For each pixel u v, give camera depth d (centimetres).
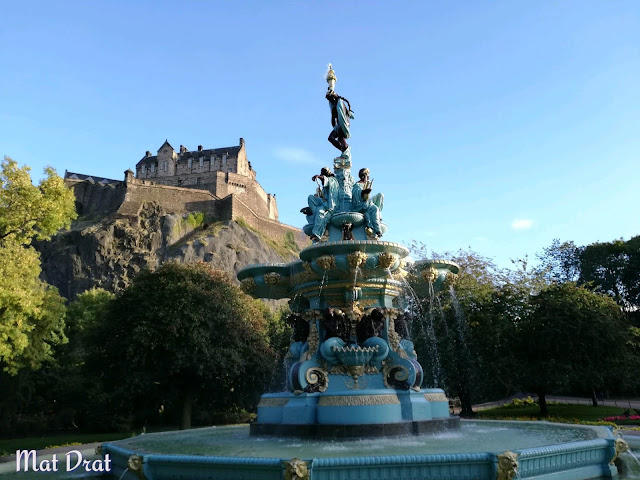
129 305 2855
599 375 2586
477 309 2978
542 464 698
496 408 3462
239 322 3044
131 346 2638
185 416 3000
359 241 1048
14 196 2123
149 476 732
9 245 2130
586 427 1051
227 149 11881
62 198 2255
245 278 1292
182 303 2773
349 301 1155
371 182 1348
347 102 1437
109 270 8612
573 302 2797
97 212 9812
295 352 1194
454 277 1268
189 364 2673
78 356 4041
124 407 3058
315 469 632
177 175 11450
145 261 8731
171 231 9262
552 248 6000
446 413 1112
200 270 3192
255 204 11494
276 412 1068
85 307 4584
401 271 1187
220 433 1235
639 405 3722
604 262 5381
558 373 2577
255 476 652
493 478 640
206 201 10131
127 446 927
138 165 11881
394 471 639
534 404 3553
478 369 2834
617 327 2773
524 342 2791
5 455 1468
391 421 980
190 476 702
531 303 2895
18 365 2223
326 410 995
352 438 938
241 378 3055
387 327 1142
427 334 2794
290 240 11244
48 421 3709
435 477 641
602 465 807
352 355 1058
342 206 1302
